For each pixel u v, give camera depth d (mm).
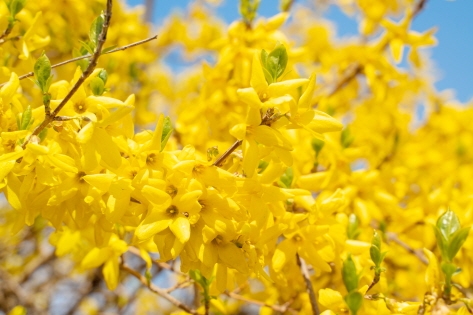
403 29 705
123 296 1037
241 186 459
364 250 524
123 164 464
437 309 480
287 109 454
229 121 646
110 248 571
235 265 460
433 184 930
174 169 448
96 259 575
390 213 654
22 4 535
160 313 1200
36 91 580
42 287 1167
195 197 446
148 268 578
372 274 531
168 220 448
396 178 795
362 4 907
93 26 479
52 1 710
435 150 990
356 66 798
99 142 457
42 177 459
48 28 729
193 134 652
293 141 578
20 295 1021
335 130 454
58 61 788
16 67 568
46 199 478
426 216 671
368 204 629
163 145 470
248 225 456
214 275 542
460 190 921
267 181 469
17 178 469
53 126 469
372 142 863
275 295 627
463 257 618
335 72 876
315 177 552
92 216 500
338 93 872
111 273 576
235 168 477
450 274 482
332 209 510
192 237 458
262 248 476
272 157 469
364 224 612
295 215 498
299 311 625
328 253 513
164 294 580
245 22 631
